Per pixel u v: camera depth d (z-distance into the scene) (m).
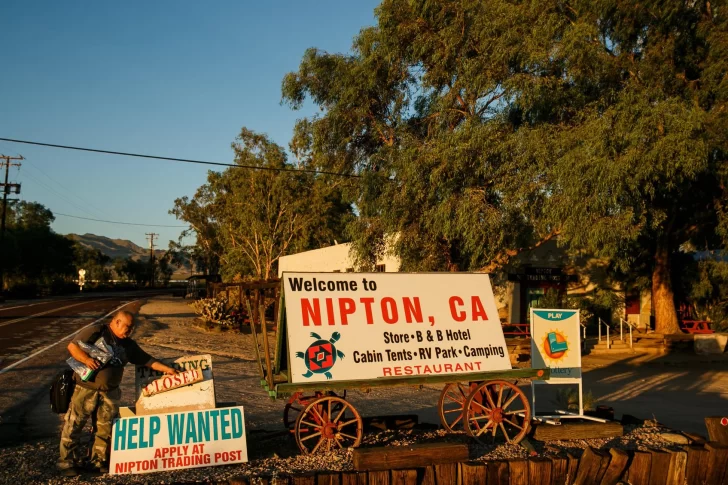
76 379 5.88
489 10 16.11
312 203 38.72
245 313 25.86
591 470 6.16
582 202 14.02
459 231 15.96
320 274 6.86
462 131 15.57
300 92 20.33
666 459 6.51
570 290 23.48
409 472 5.78
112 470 5.83
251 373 14.53
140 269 123.44
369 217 19.05
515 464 6.07
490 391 7.62
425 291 7.22
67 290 76.69
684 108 13.64
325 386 6.34
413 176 16.17
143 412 6.13
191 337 22.62
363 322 6.79
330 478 5.58
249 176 38.88
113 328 6.02
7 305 43.28
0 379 12.62
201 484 5.26
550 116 15.88
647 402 12.10
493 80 15.69
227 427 6.29
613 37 16.41
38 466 6.12
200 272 101.25
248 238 41.88
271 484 5.43
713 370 17.36
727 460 6.63
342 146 19.98
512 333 19.22
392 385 6.62
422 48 16.78
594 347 20.27
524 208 15.41
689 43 16.62
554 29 15.12
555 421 7.91
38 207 84.31
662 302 21.66
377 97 18.94
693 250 24.45
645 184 14.33
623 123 13.62
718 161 15.96
